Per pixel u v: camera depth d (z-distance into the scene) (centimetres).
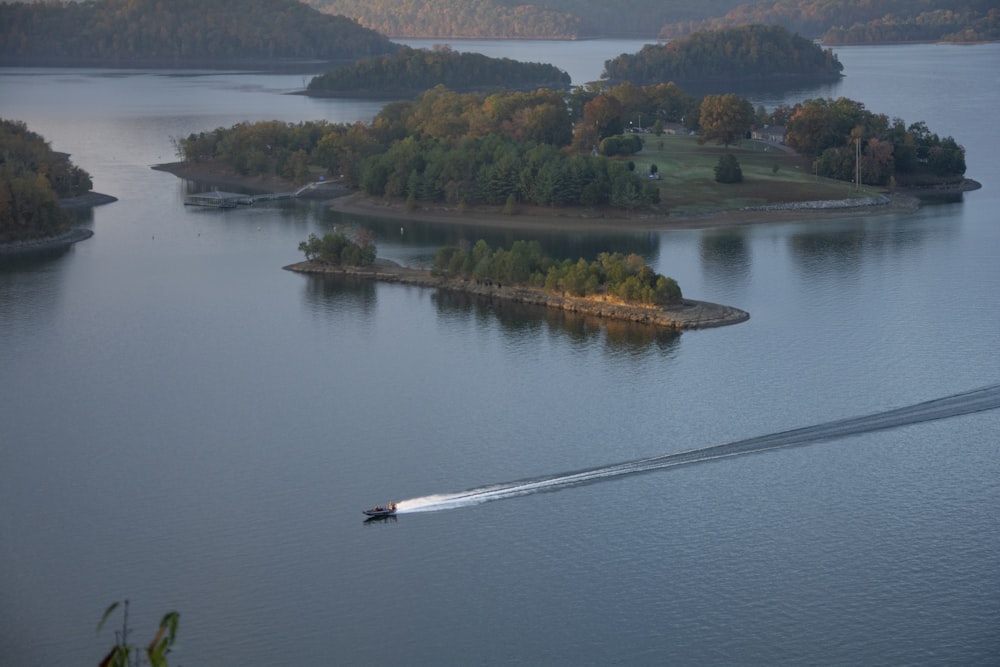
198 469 19888
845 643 14825
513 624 15388
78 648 15175
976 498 18200
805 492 18538
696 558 16750
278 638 15225
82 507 18650
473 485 19062
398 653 14888
